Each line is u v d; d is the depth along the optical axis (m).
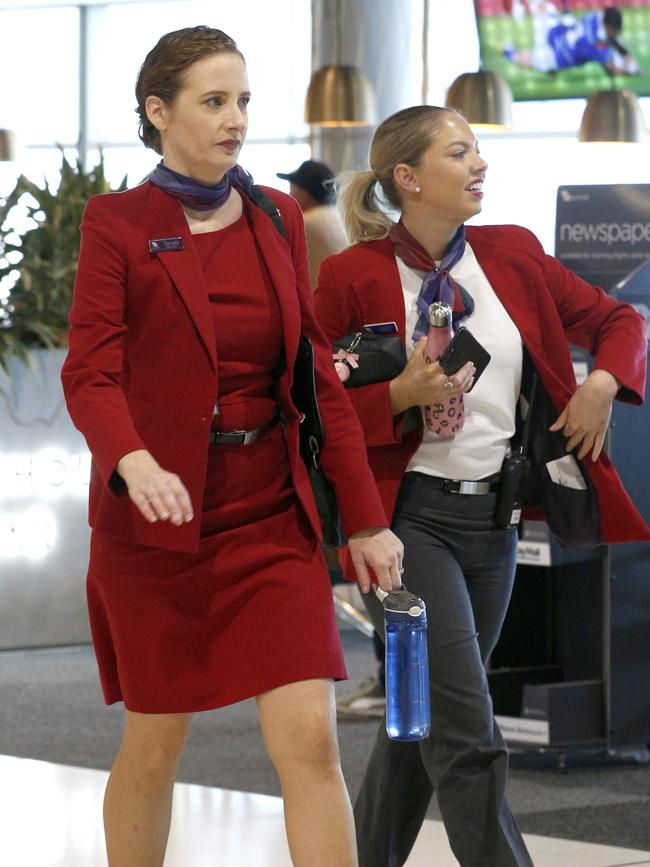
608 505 4.86
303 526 4.11
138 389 3.98
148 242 3.93
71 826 6.45
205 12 22.14
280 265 4.04
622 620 7.71
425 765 4.60
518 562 7.97
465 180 4.74
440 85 18.95
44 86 23.59
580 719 7.65
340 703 9.23
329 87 13.23
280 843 6.11
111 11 23.23
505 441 4.80
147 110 3.99
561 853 5.98
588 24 14.91
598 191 7.70
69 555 12.35
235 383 4.00
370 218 4.93
